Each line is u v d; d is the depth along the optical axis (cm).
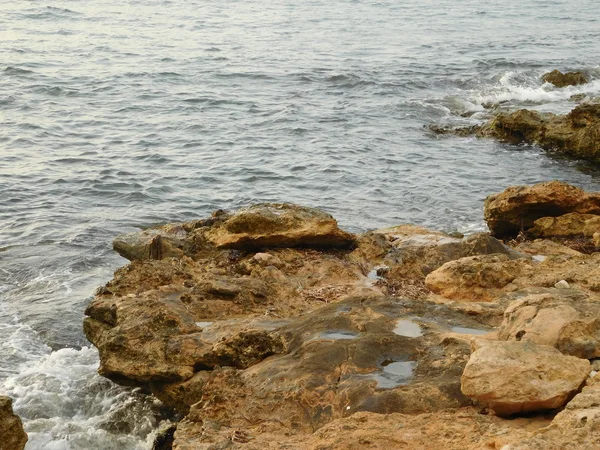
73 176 2181
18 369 1167
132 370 991
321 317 968
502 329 877
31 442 980
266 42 4756
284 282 1170
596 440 621
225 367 909
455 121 2988
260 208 1362
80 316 1352
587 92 3553
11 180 2122
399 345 894
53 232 1770
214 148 2519
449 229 1838
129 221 1867
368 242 1368
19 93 3180
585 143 2405
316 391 826
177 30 5094
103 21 5288
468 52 4600
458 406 780
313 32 5244
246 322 1021
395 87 3553
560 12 6775
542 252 1434
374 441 711
